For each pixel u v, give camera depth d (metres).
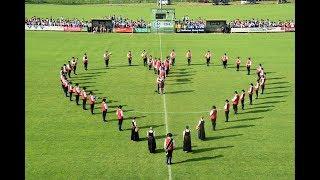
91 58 88.75
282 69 80.38
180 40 107.12
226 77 75.25
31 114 56.59
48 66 81.94
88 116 56.19
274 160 42.88
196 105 60.41
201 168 41.00
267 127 51.84
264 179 38.84
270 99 62.94
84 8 161.12
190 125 52.75
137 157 43.69
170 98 63.66
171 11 117.94
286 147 46.06
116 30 118.44
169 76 75.88
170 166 41.50
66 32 118.44
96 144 47.09
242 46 100.56
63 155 44.25
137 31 117.94
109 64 84.12
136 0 176.25
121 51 95.00
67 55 91.25
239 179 38.81
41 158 43.47
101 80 73.12
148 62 81.19
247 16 139.00
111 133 50.34
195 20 129.00
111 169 41.00
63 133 50.28
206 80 73.38
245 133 49.94
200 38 109.81
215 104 60.81
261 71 71.06
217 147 45.94
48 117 55.62
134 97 64.00
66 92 64.31
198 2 172.75
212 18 136.75
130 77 75.06
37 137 48.97
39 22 120.81
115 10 156.38
